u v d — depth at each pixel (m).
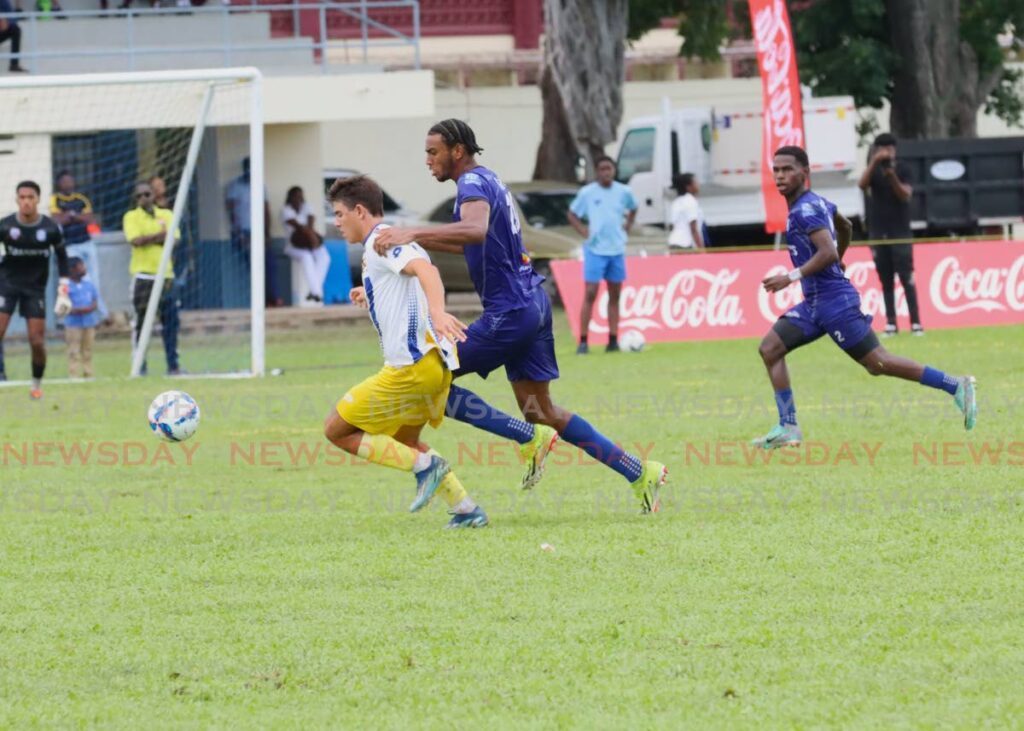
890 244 66.06
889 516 28.30
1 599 23.83
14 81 59.84
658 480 29.33
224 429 44.44
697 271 69.94
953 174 92.62
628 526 28.22
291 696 18.61
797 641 20.19
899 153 92.31
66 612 22.91
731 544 26.27
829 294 36.50
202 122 63.31
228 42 94.38
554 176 111.31
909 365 36.38
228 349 75.25
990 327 70.44
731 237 98.06
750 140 97.25
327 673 19.44
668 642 20.33
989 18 114.12
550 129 111.25
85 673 19.75
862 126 125.25
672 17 124.75
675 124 97.44
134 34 97.12
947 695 17.83
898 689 18.09
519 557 25.75
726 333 70.06
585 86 107.06
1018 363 54.25
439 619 21.84
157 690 19.00
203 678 19.42
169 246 62.91
